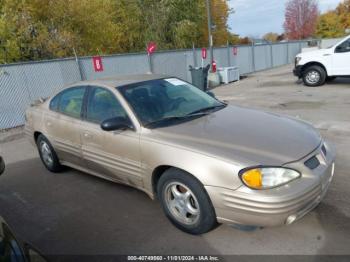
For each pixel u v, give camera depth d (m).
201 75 13.13
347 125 6.36
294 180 2.68
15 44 12.06
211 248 2.93
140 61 12.52
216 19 32.25
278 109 8.34
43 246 3.22
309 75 11.59
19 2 12.76
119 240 3.20
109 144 3.70
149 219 3.50
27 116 5.34
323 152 3.08
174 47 24.19
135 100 3.69
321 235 2.96
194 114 3.70
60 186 4.57
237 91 12.59
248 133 3.13
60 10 14.57
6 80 8.73
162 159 3.10
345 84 11.37
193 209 3.03
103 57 11.07
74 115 4.29
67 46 14.21
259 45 21.27
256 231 3.09
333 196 3.60
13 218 3.84
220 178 2.73
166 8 23.52
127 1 23.02
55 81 9.80
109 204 3.91
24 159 5.97
